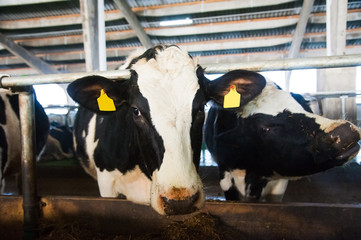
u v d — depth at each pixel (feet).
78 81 6.28
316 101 13.98
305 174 8.24
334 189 16.26
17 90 7.00
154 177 5.79
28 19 33.63
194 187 5.15
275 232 6.49
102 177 8.84
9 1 29.30
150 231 6.90
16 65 47.34
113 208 7.04
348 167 16.15
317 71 23.24
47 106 24.99
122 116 8.07
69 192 18.42
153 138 5.79
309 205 6.32
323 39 37.17
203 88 6.57
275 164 8.46
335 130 6.48
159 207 5.19
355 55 5.41
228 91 7.06
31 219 7.16
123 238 6.84
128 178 8.18
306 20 30.17
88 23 20.62
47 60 44.65
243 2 29.86
